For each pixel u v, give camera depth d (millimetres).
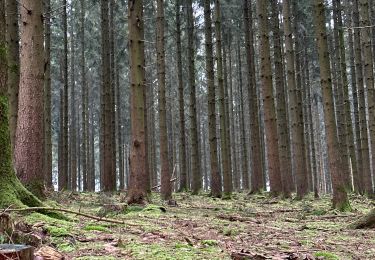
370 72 16703
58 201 10594
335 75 25625
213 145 16906
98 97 40312
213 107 17125
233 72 39250
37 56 8656
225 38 30516
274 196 16109
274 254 4898
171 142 34344
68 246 4734
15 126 10781
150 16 26516
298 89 21625
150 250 4688
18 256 3293
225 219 8961
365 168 18266
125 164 47188
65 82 21609
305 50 27453
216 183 16812
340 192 11078
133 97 10844
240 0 26828
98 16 30156
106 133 19203
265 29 16344
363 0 16828
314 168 27000
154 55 34094
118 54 27078
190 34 22094
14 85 10984
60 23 28406
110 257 4273
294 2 23531
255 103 21375
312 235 6965
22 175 8266
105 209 8641
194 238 5840
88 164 31562
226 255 4707
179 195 18312
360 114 18859
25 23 8672
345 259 5008
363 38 16875
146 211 9008
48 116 18969
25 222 5312
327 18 26391
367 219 7906
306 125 27594
